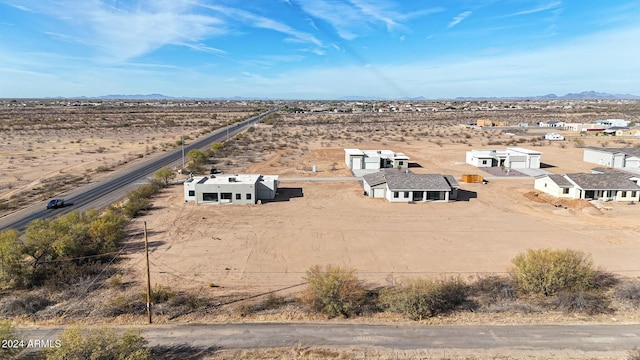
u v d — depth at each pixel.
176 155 102.69
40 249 36.50
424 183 61.84
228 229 48.53
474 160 91.50
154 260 39.16
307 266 38.25
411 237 46.06
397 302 29.23
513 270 36.09
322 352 24.23
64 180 74.06
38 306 29.91
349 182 75.06
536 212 55.84
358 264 38.75
